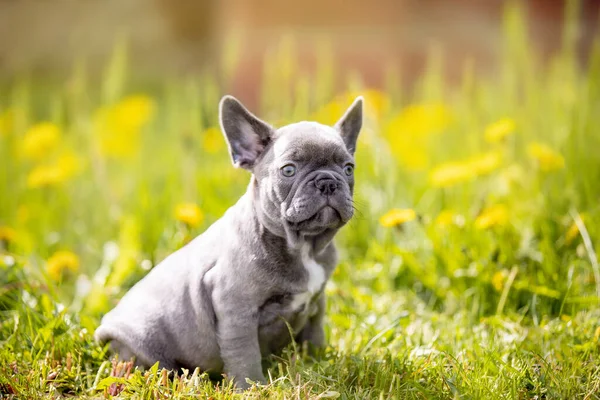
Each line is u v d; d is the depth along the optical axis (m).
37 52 21.03
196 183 9.35
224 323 5.43
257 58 17.41
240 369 5.43
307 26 17.92
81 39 21.23
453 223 7.75
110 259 8.35
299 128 5.59
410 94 16.91
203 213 8.60
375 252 7.96
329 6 17.91
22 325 6.27
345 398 5.12
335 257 5.82
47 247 9.15
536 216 7.86
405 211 7.33
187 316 5.66
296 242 5.37
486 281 7.00
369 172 9.03
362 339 6.19
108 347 6.00
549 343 5.98
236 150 5.75
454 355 5.85
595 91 9.19
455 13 18.03
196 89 10.16
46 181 8.98
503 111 9.52
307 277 5.57
